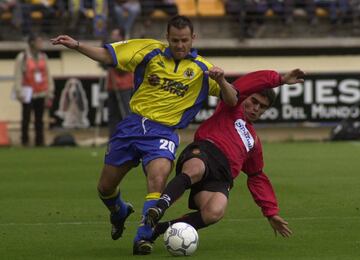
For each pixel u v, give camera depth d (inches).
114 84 2486.5
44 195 1625.2
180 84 1015.0
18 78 2645.2
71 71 2957.7
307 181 1807.3
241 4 3085.6
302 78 1022.4
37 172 2012.8
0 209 1449.3
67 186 1758.1
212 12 3157.0
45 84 2667.3
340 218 1320.1
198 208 1007.6
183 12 3166.8
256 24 3125.0
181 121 1019.9
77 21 3031.5
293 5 3149.6
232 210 1398.9
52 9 3046.3
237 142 1021.8
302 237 1146.0
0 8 3075.8
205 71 1018.7
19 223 1299.2
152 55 1014.4
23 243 1120.8
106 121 2817.4
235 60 3041.3
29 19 3046.3
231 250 1044.5
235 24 3169.3
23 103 2674.7
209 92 1028.5
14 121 2891.2
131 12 3004.4
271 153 2436.0
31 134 2901.1
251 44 3014.3
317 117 2861.7
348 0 3166.8
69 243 1116.5
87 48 1001.5
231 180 1015.0
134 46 1016.2
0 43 2930.6
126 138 1015.0
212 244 1090.7
